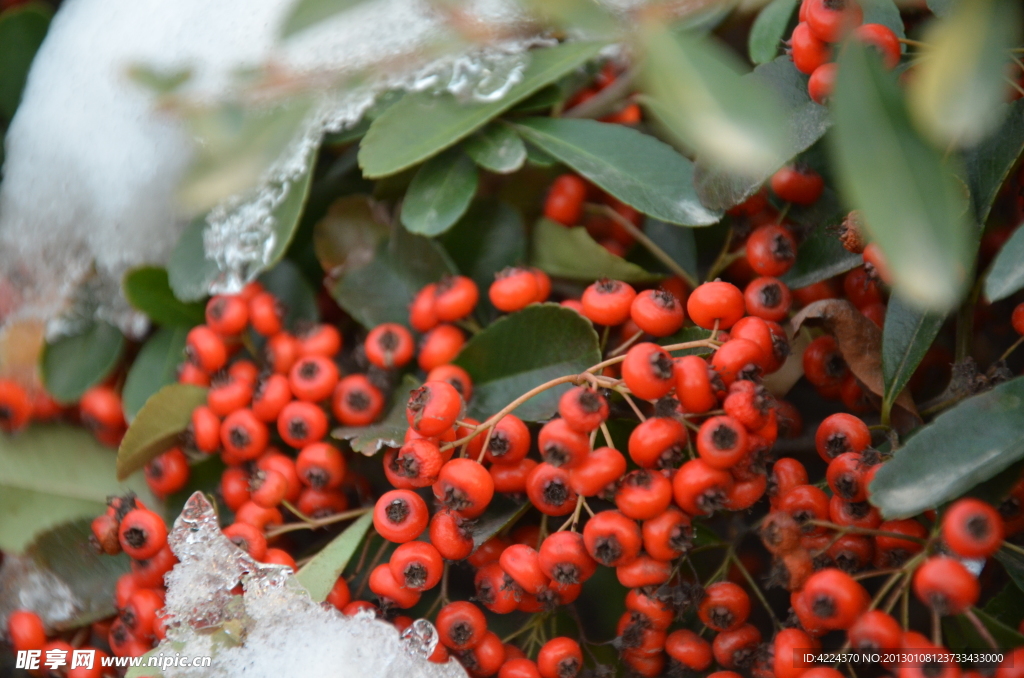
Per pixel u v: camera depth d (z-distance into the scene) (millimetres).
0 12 335
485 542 289
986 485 266
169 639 283
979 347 297
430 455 276
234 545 285
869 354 284
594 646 290
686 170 291
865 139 239
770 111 236
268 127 286
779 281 287
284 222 299
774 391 294
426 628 283
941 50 238
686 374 270
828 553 274
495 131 298
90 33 316
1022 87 278
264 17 301
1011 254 260
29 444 310
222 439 298
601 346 293
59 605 300
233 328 303
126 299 308
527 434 279
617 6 273
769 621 295
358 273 310
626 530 270
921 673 255
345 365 314
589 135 297
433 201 296
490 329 295
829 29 275
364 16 296
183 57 302
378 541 297
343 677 279
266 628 283
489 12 293
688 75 237
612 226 308
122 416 311
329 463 293
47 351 312
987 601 283
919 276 235
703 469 269
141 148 311
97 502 307
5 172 319
